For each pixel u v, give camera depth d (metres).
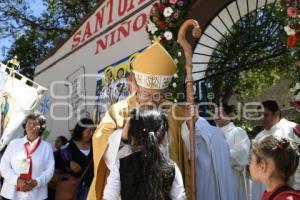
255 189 5.61
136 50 7.59
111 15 8.65
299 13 3.94
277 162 2.51
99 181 3.71
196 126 4.64
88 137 5.62
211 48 6.79
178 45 5.34
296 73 4.06
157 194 2.97
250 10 6.64
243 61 6.95
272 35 6.49
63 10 17.25
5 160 5.21
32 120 5.29
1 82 6.28
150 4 7.38
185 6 5.67
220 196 4.58
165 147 3.35
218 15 6.43
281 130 5.32
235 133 5.36
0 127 6.09
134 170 3.04
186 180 4.00
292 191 2.44
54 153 5.78
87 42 9.51
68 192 5.39
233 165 5.21
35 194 5.13
